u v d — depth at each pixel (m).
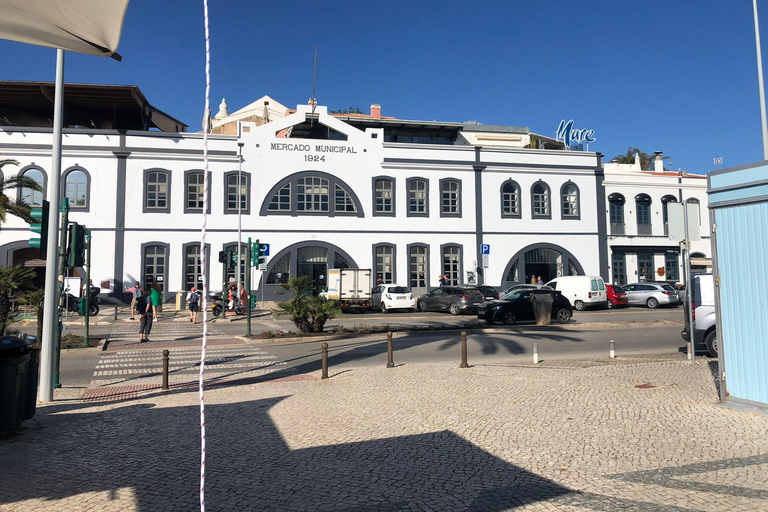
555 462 5.54
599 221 37.88
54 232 9.22
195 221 32.03
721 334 7.58
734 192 7.33
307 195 33.84
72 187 30.77
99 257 30.80
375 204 34.66
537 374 10.46
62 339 16.31
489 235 36.06
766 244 6.96
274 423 7.32
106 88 32.09
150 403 8.73
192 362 13.38
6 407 6.57
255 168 33.00
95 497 4.80
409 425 7.05
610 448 5.91
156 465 5.68
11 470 5.53
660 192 39.44
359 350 15.09
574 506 4.45
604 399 8.16
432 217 35.38
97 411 8.16
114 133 31.23
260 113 54.69
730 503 4.42
